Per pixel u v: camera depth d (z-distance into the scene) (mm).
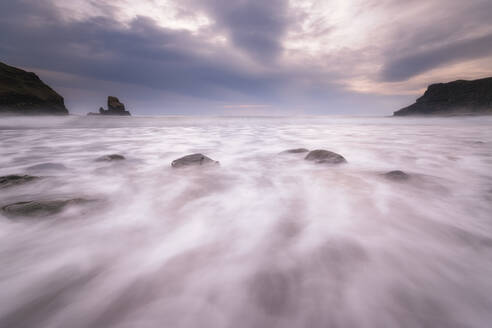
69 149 6742
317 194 3018
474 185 3318
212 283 1431
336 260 1641
